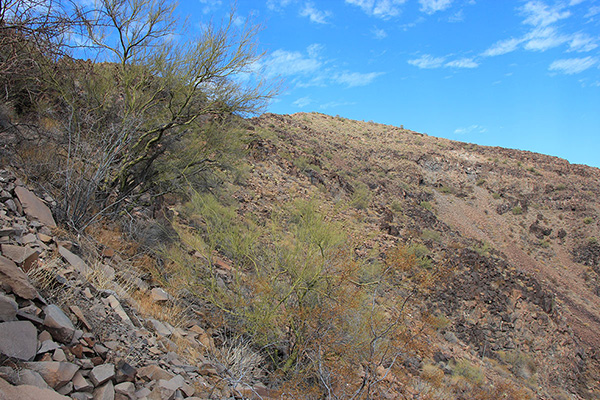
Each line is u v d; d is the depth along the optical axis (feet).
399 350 17.54
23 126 24.56
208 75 29.01
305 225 23.34
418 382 23.40
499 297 55.77
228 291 22.75
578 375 50.42
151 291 20.59
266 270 23.82
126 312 16.33
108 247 21.29
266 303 20.51
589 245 137.18
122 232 24.34
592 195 167.32
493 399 22.82
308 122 197.98
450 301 50.52
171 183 30.73
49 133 25.99
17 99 24.86
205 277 23.71
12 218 16.87
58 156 23.58
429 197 146.30
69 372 10.45
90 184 21.56
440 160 184.85
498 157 204.64
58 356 10.84
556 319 57.41
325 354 18.12
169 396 12.28
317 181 77.00
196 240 25.68
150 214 29.17
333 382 16.46
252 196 52.95
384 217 77.71
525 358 46.98
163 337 16.29
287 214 28.12
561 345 52.85
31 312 11.59
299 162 81.82
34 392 9.00
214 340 20.12
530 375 45.42
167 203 35.81
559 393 45.21
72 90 26.25
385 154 176.65
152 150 29.78
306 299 21.49
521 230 144.56
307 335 18.99
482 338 46.85
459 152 205.87
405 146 197.06
